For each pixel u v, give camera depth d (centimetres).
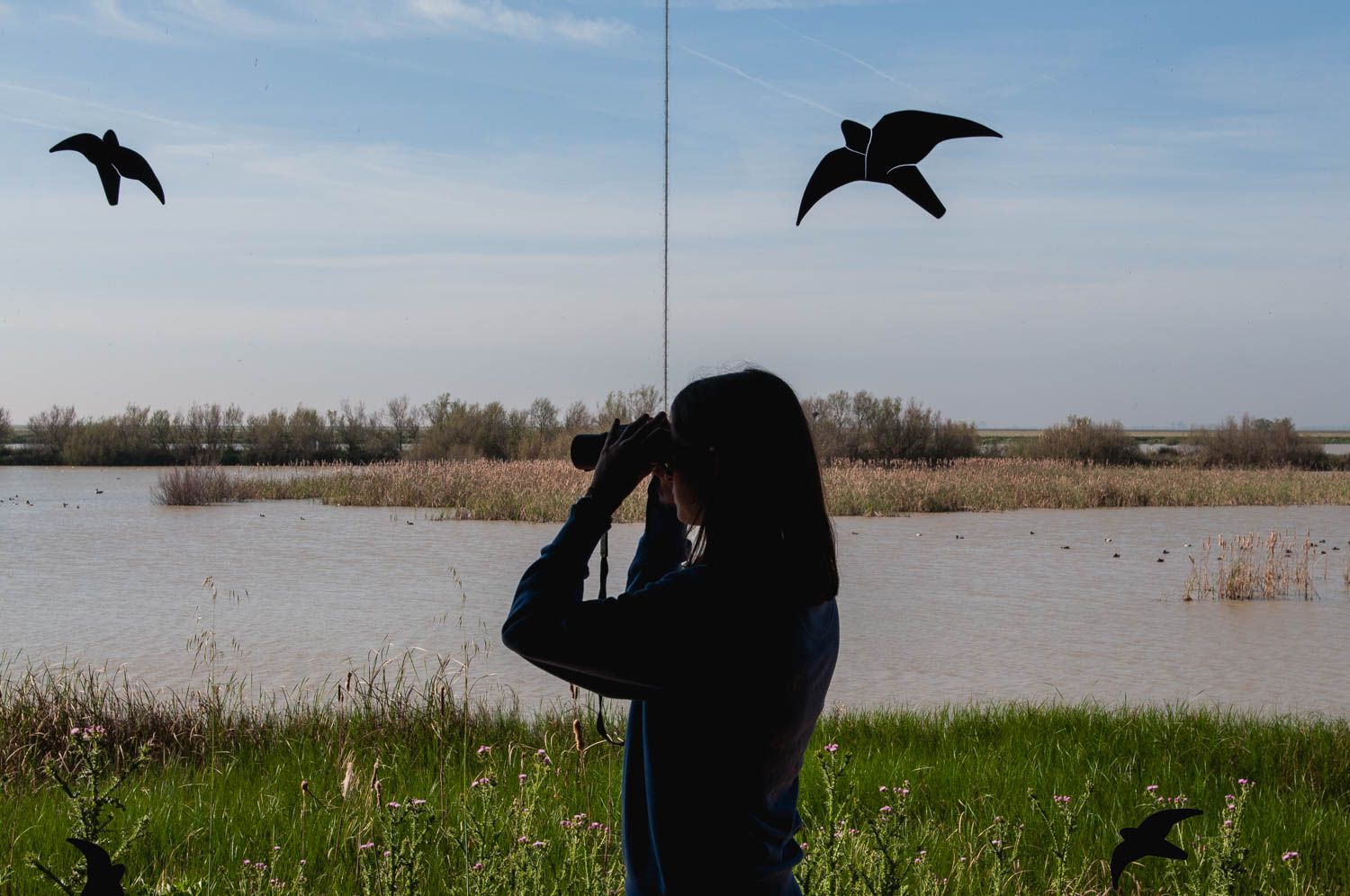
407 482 3366
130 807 527
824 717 826
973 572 1909
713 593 176
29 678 792
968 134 176
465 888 373
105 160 209
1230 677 1098
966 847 475
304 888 409
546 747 673
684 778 178
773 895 186
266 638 1252
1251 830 526
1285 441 5475
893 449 5281
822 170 184
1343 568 2016
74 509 3159
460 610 1451
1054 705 923
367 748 701
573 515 180
